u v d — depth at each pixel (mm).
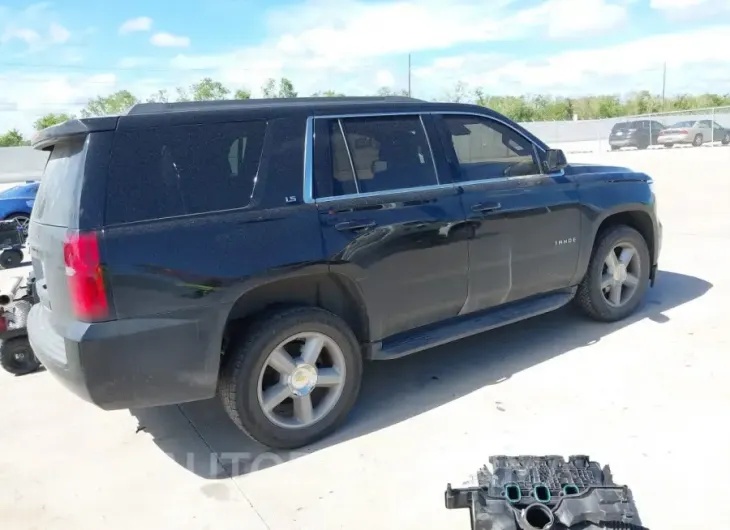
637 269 5402
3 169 35062
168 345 3174
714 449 3307
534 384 4238
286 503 3127
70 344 3051
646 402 3867
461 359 4797
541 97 60281
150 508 3160
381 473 3330
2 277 10281
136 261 3068
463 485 2566
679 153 25297
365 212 3779
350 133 3859
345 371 3746
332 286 3836
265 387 3600
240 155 3459
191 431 3969
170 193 3225
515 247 4512
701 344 4723
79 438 3945
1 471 3580
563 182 4844
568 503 2270
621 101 61750
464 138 4410
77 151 3217
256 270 3350
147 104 3385
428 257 4039
